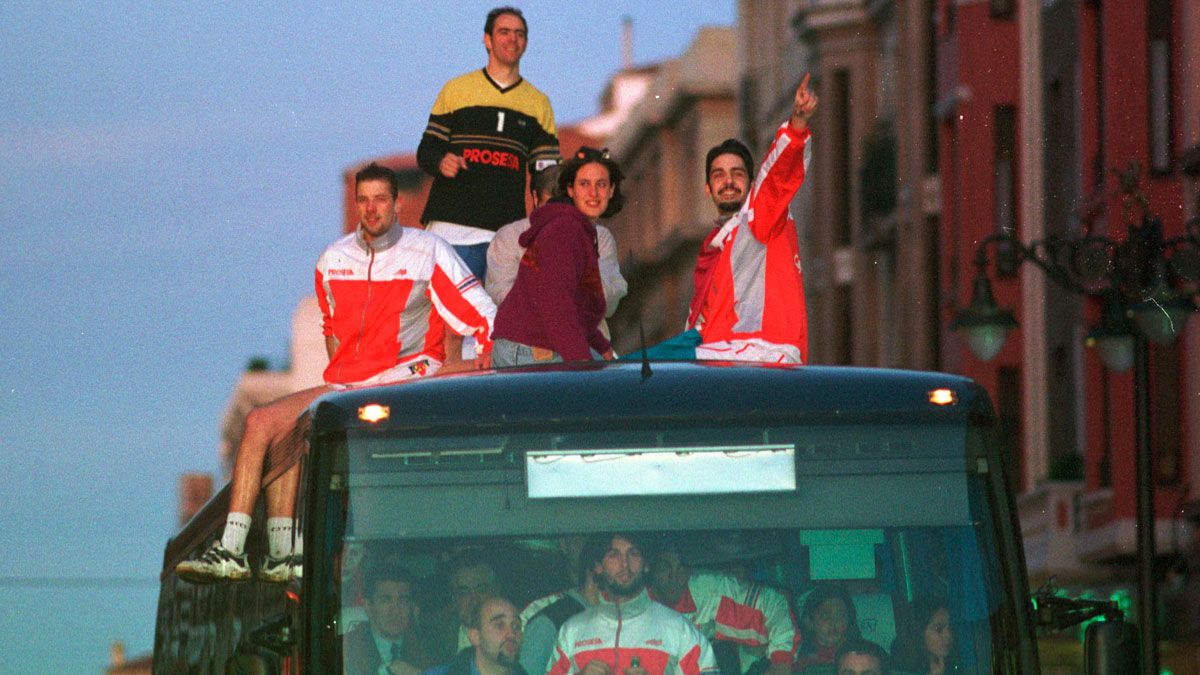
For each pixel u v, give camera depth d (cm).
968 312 6262
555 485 2072
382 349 2805
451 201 3650
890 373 2172
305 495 2105
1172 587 9075
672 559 2059
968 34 11494
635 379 2155
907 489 2094
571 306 2464
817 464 2088
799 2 15662
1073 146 10425
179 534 3491
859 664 2044
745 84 17362
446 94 3672
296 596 2122
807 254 14962
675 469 2081
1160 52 9225
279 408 2577
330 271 2814
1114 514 9469
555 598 2050
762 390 2112
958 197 11581
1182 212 9006
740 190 2853
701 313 2752
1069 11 10462
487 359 2769
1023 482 11112
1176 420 9144
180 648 3409
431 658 2041
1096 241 5831
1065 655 9838
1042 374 10969
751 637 2044
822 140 14338
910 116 12825
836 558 2069
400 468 2081
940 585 2069
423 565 2059
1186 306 5403
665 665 2033
